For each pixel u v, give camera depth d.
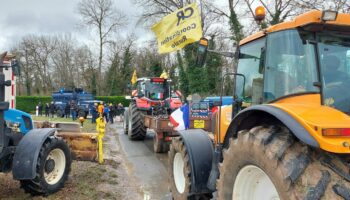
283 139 2.77
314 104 3.06
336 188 2.38
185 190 4.61
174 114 8.67
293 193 2.47
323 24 3.13
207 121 8.40
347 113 3.05
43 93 59.19
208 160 4.50
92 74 55.09
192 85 24.53
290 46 3.31
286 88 3.32
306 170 2.51
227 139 3.65
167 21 8.27
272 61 3.52
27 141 5.50
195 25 7.99
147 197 5.91
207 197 4.64
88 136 7.28
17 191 5.90
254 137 2.93
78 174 7.12
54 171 5.97
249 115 3.33
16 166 5.31
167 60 45.19
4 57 5.43
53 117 30.55
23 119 6.48
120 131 17.78
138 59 53.66
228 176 3.30
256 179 3.12
